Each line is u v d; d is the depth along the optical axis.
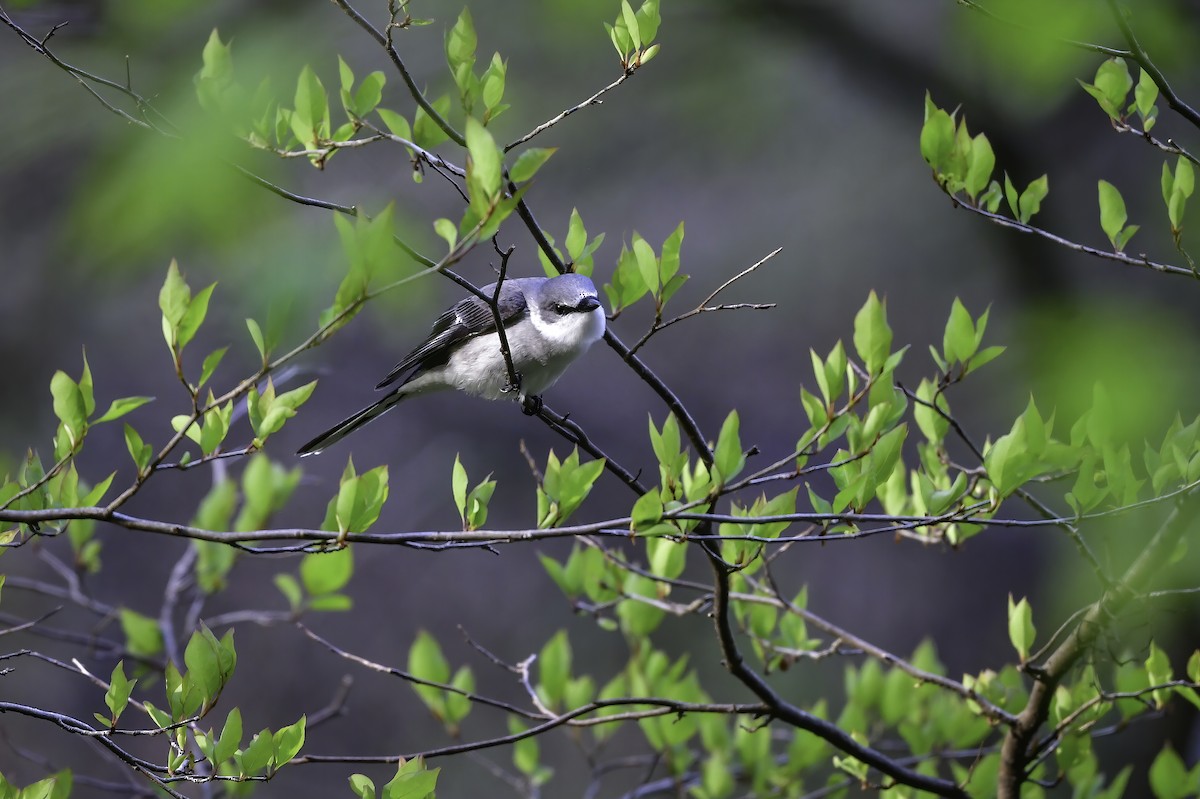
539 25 6.98
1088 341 5.48
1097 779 7.17
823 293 17.81
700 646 16.11
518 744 8.16
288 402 5.05
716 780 7.68
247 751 5.12
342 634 17.83
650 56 5.77
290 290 4.75
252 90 5.40
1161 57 7.11
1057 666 6.29
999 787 6.73
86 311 14.48
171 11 5.34
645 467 18.61
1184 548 6.12
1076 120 14.37
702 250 18.12
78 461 17.36
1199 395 5.39
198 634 5.00
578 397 18.98
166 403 17.48
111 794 14.02
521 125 13.34
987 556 17.88
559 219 17.55
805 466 5.63
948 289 16.95
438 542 5.16
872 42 14.94
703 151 16.34
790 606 7.12
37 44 4.99
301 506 18.30
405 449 18.81
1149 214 11.02
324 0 11.30
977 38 5.68
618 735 17.06
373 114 13.33
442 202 15.15
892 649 17.77
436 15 12.96
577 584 7.65
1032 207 6.25
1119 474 5.35
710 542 5.98
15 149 11.91
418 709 17.61
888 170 16.78
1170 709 6.89
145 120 4.75
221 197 4.18
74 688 15.36
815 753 7.65
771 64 15.70
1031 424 5.22
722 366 18.86
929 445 6.72
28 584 8.09
